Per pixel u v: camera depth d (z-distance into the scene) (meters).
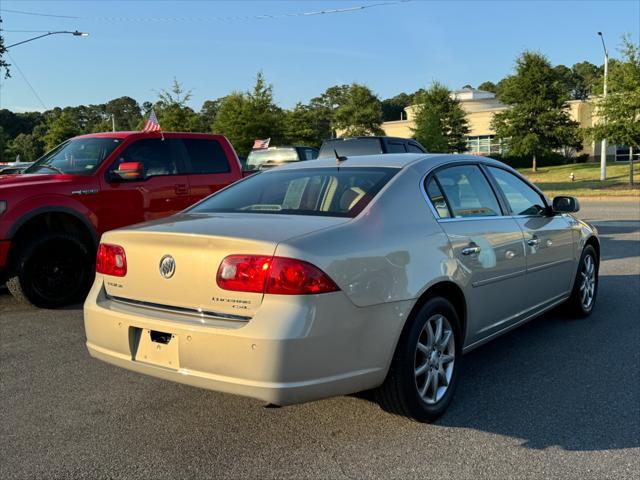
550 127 42.78
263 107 38.91
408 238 3.67
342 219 3.56
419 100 50.25
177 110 37.88
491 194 4.75
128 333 3.50
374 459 3.32
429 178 4.18
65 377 4.68
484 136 60.97
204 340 3.16
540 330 5.81
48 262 6.81
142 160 7.64
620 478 3.07
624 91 26.95
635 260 9.46
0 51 23.56
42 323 6.30
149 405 4.12
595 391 4.27
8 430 3.74
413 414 3.65
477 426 3.72
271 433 3.66
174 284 3.38
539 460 3.27
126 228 3.79
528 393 4.25
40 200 6.65
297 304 3.07
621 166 43.78
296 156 15.16
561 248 5.48
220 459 3.35
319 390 3.14
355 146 12.64
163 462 3.32
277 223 3.48
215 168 8.35
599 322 6.06
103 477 3.16
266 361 3.02
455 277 3.91
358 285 3.28
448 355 3.93
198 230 3.40
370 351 3.34
